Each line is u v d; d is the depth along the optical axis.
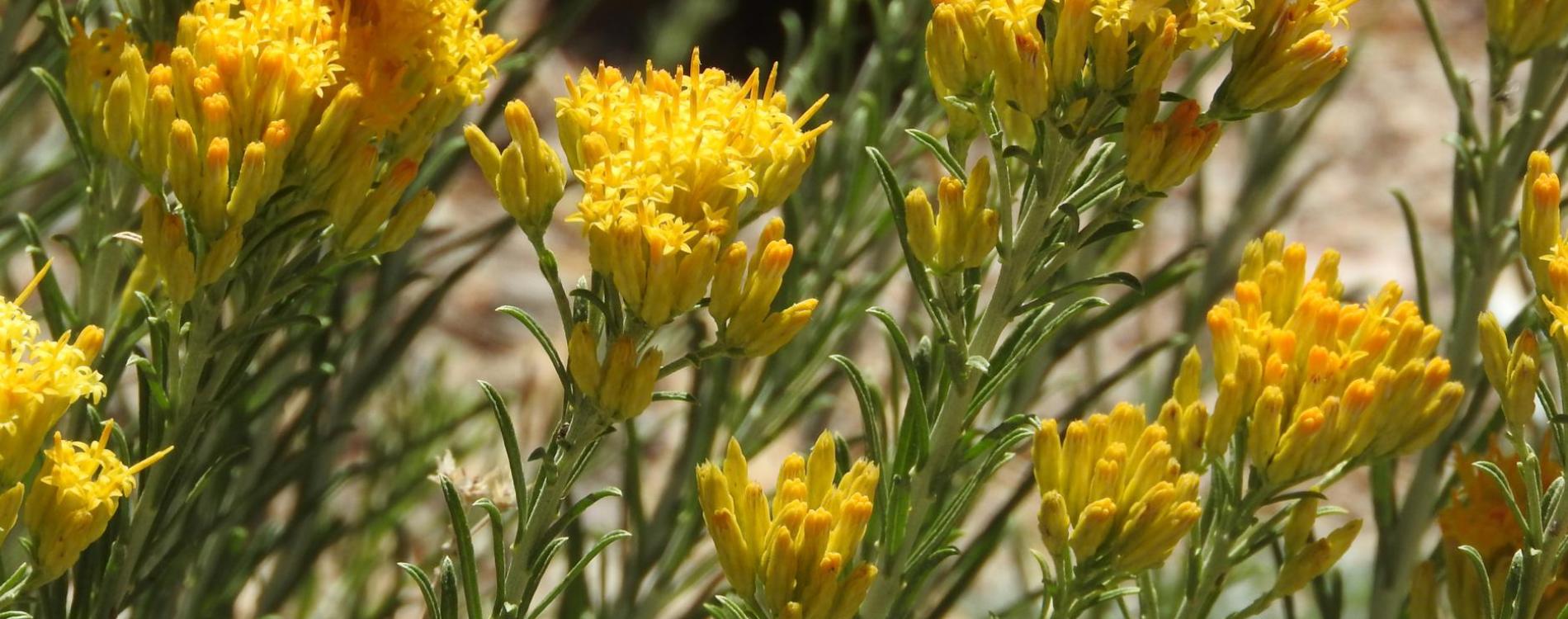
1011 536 0.65
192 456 0.36
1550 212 0.34
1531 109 0.40
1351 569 0.90
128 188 0.38
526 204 0.33
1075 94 0.33
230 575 0.43
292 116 0.33
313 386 0.43
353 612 0.51
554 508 0.33
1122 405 0.34
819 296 0.47
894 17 0.49
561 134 0.33
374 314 0.43
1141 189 0.33
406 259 0.46
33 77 0.43
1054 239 0.35
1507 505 0.36
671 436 0.83
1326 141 1.33
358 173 0.33
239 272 0.35
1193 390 0.35
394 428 0.57
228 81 0.33
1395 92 1.40
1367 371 0.35
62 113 0.37
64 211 0.45
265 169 0.33
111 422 0.32
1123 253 0.52
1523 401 0.34
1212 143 0.33
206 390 0.35
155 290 0.39
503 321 1.01
